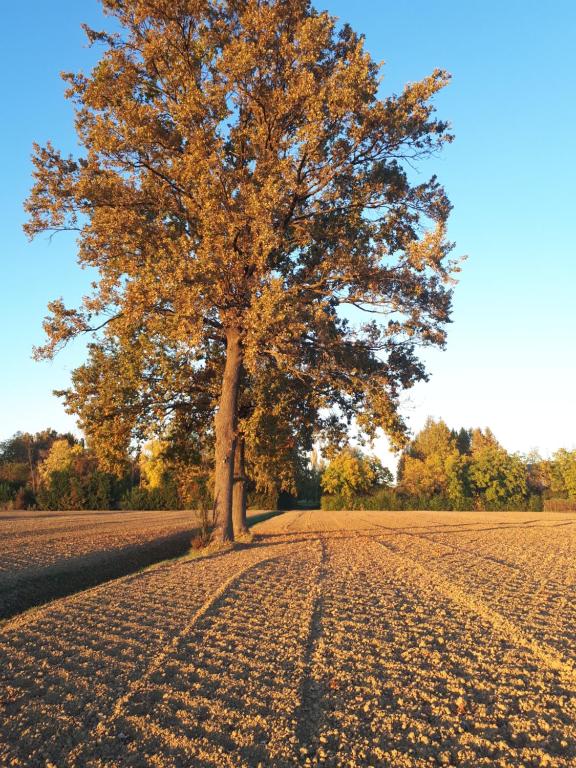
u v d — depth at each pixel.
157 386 24.58
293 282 20.02
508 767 4.48
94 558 21.12
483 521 46.34
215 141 17.20
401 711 5.59
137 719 5.46
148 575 15.08
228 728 5.25
